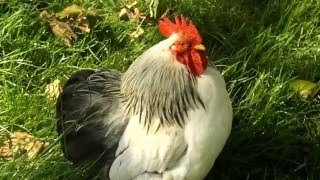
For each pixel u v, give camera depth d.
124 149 1.42
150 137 1.40
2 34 1.75
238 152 1.63
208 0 1.90
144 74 1.41
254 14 1.92
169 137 1.38
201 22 1.86
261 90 1.69
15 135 1.61
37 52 1.75
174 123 1.39
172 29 1.41
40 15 1.81
